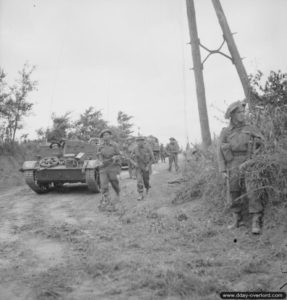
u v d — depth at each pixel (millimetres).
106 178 8805
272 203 5418
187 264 4289
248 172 5281
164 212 7195
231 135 5539
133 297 3555
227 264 4242
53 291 3709
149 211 7375
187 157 9117
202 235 5402
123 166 23641
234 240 4980
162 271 4078
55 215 8359
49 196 12227
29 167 12461
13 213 8891
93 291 3736
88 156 13344
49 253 5156
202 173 7613
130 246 5234
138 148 9375
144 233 5914
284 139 5691
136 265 4383
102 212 8227
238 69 8156
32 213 8789
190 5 9320
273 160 5332
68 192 13078
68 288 3812
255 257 4340
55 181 12812
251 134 5512
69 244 5566
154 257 4684
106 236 5871
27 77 22766
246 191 5570
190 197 7688
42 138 25109
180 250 4902
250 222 5566
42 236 6168
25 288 3893
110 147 8820
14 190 15227
